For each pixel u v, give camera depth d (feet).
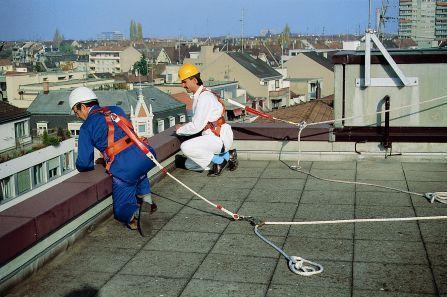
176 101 220.64
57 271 16.28
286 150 28.37
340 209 20.81
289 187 23.84
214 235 18.75
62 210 17.08
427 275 15.17
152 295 14.69
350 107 26.86
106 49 601.62
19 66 469.16
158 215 20.92
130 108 203.92
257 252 17.20
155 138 27.17
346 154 27.55
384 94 26.32
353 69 26.45
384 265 15.92
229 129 25.23
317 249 17.26
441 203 20.98
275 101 274.98
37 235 15.79
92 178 19.65
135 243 18.28
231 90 247.50
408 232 18.30
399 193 22.45
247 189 23.79
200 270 16.08
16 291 15.06
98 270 16.31
